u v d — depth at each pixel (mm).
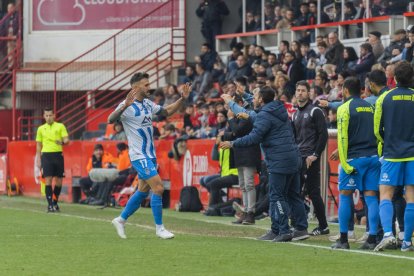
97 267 20328
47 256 22234
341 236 23906
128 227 30516
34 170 48531
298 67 42969
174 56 58562
